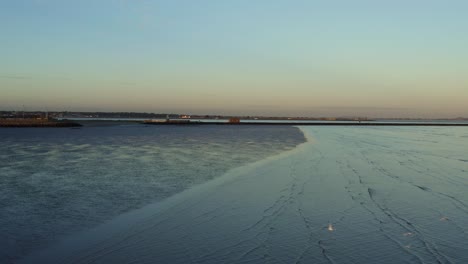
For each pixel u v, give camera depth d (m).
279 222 9.22
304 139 47.59
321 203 11.19
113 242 7.89
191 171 18.14
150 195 12.61
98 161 21.67
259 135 58.22
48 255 7.21
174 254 7.16
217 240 7.94
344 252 7.12
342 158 24.08
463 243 7.54
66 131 67.31
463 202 11.23
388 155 26.14
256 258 6.89
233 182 15.09
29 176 16.17
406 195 12.25
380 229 8.54
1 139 42.22
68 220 9.57
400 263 6.56
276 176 16.59
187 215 10.01
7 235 8.38
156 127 101.06
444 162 21.83
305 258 6.84
